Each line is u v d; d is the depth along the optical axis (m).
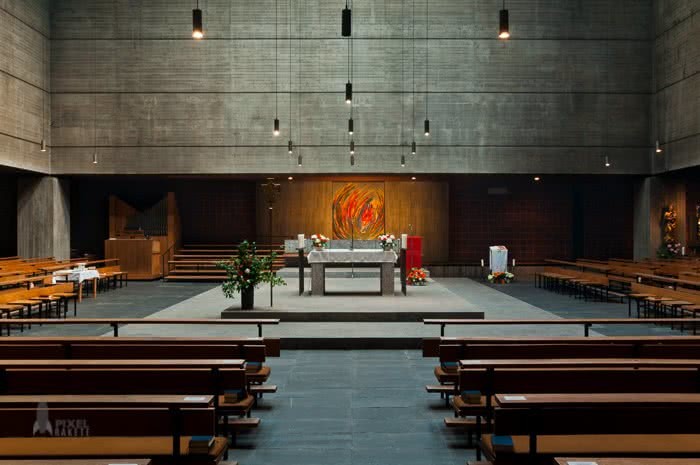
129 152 19.80
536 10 19.89
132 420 3.47
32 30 18.61
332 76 19.92
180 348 5.51
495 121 19.94
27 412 3.45
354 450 5.26
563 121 19.88
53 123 19.78
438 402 6.76
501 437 4.00
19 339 5.70
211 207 25.06
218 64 19.88
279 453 5.19
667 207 20.12
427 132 17.17
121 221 23.34
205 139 19.86
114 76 19.81
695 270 15.23
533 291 19.28
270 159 19.88
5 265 16.84
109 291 18.78
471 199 25.17
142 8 19.80
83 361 4.70
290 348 10.02
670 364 4.48
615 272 17.91
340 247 23.91
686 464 2.77
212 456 3.83
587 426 3.51
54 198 20.00
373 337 10.04
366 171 19.92
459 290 19.00
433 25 19.97
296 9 19.92
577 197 25.14
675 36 18.31
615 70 19.88
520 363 4.57
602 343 5.73
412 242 19.25
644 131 19.89
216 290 17.44
